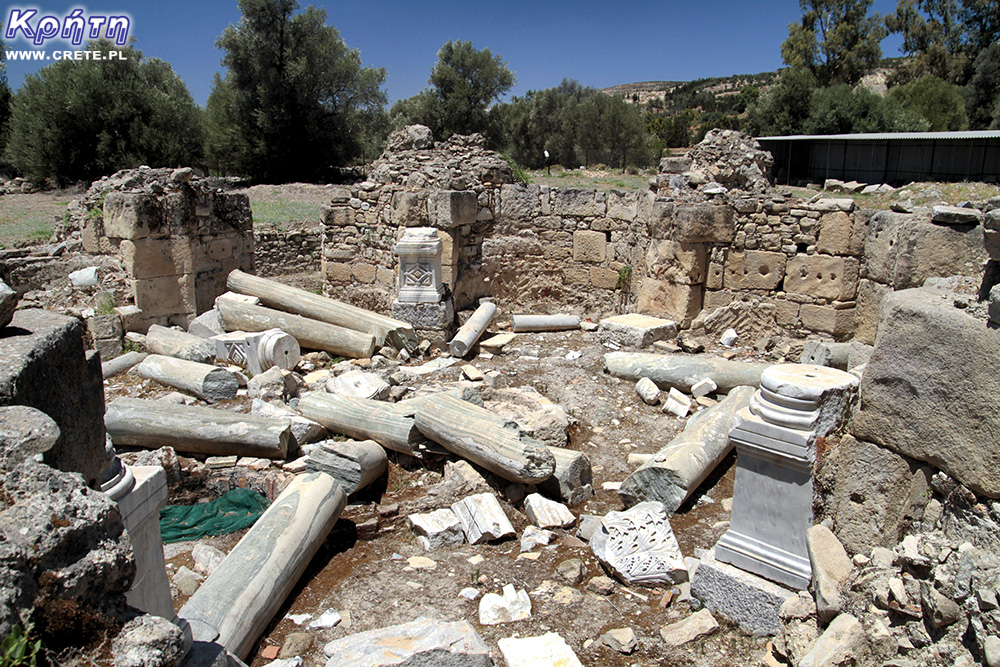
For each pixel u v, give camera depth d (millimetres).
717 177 9891
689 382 7863
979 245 6074
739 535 4141
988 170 17734
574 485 5715
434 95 36594
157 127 29953
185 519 5762
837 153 21109
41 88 28266
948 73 38344
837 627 3316
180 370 7629
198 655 2701
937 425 3354
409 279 9578
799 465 3799
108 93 28672
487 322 10062
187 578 4711
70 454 2635
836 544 3729
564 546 5113
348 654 3398
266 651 4031
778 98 31297
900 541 3611
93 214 10039
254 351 8227
